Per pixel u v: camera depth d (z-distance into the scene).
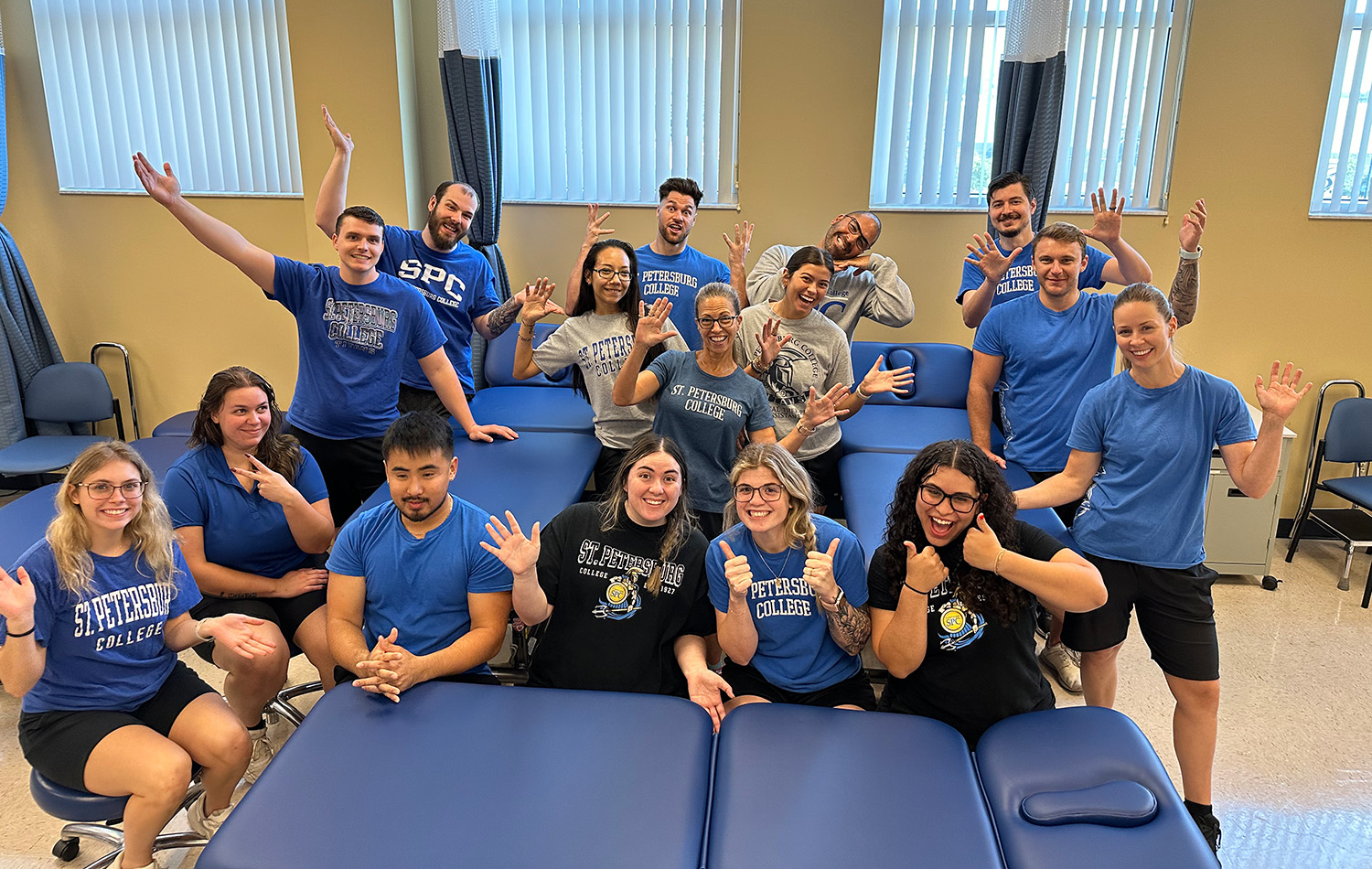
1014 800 1.86
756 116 4.44
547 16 4.45
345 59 4.35
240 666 2.58
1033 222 4.21
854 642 2.35
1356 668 3.43
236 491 2.67
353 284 3.23
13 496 5.05
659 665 2.51
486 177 4.39
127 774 2.07
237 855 1.67
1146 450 2.49
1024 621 2.22
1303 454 4.65
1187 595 2.52
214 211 4.82
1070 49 4.26
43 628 2.09
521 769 1.90
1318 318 4.47
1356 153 4.30
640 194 4.68
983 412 3.48
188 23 4.58
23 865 2.39
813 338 3.41
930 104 4.39
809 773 1.90
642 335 2.99
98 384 4.77
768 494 2.24
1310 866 2.46
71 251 4.95
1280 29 4.12
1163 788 1.86
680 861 1.67
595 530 2.49
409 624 2.37
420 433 2.25
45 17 4.64
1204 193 4.35
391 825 1.74
